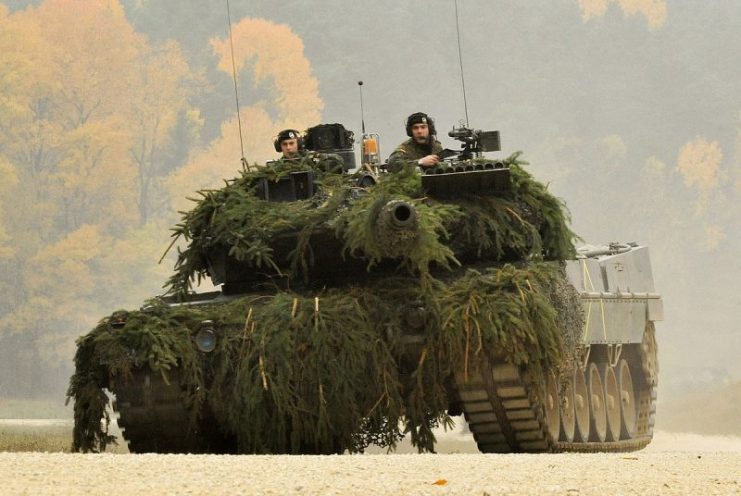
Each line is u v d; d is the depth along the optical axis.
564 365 47.03
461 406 48.62
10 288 191.38
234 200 50.12
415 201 47.16
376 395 44.53
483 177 48.94
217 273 51.06
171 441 45.78
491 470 30.91
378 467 31.16
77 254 190.38
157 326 44.28
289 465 31.30
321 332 44.00
